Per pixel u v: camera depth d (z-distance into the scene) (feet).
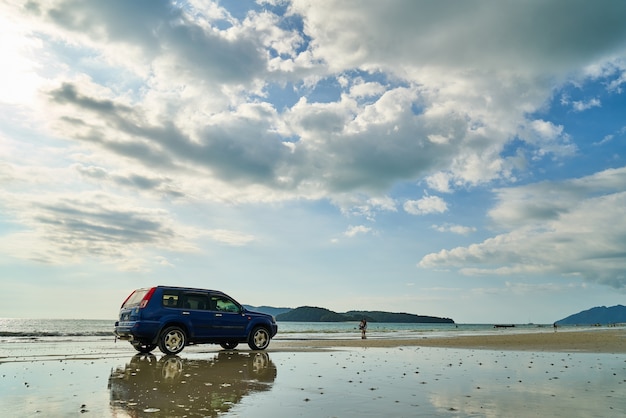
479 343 69.62
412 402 18.95
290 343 66.49
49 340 69.87
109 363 33.68
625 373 30.53
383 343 68.49
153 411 16.47
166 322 43.11
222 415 16.05
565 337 91.56
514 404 18.65
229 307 48.37
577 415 16.56
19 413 15.89
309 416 16.08
